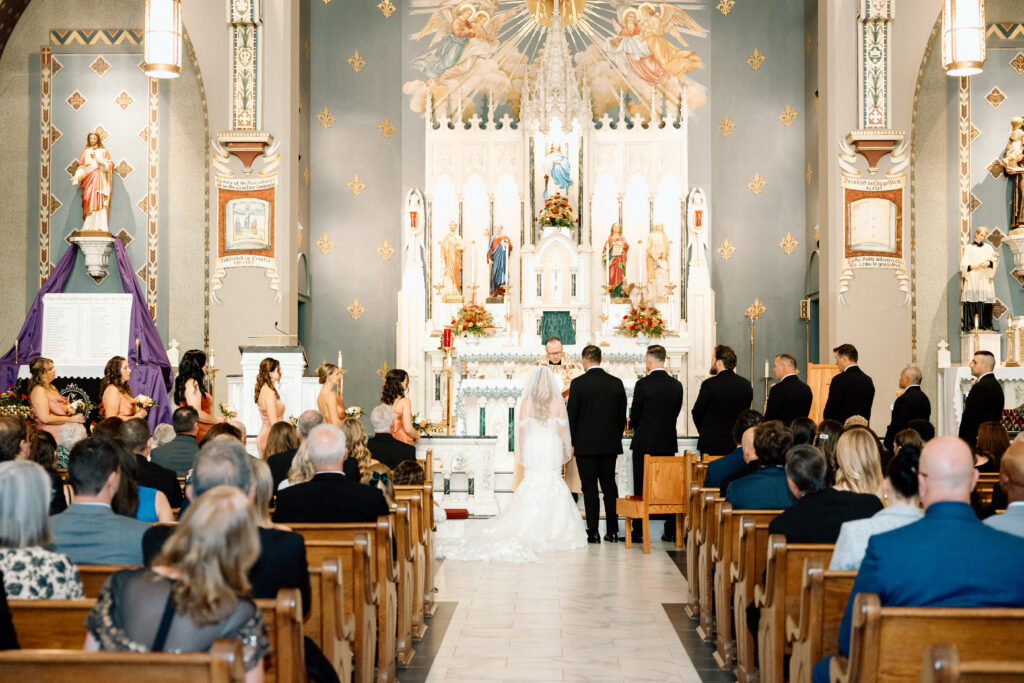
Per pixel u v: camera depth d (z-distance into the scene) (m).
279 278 15.01
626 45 17.70
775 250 17.44
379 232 17.62
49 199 15.05
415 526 6.89
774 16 17.58
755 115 17.53
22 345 14.12
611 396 10.60
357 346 17.52
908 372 10.62
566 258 16.62
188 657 2.66
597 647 6.65
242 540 2.96
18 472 3.73
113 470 4.48
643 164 17.06
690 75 17.62
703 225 16.95
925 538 3.57
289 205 15.12
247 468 3.97
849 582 4.24
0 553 3.69
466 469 12.08
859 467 5.40
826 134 15.06
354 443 7.14
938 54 14.75
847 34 14.91
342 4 17.81
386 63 17.75
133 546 4.39
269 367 10.37
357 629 4.94
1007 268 14.55
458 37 17.75
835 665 3.75
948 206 14.67
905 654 3.24
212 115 15.09
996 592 3.49
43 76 15.10
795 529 5.14
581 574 8.99
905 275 14.75
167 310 14.88
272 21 15.23
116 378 10.38
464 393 13.34
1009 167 14.35
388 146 17.69
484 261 17.11
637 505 10.06
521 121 17.14
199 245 15.04
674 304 16.70
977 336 14.09
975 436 10.16
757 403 17.30
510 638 6.87
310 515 5.57
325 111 17.69
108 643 2.90
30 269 15.03
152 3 12.34
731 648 6.22
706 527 6.95
